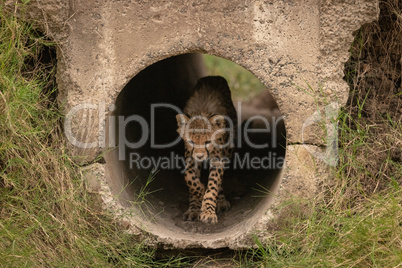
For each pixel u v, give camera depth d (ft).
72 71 35.27
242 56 34.32
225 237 34.68
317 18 34.22
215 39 34.27
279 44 34.22
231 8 33.99
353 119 38.70
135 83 47.50
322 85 34.27
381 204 33.06
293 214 34.01
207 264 35.45
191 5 34.14
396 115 39.34
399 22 38.70
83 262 32.35
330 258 30.78
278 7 34.06
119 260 33.71
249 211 41.37
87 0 34.73
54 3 34.27
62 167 34.37
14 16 34.68
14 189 34.32
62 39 35.22
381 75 39.81
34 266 30.83
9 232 30.68
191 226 40.06
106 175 35.14
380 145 38.29
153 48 34.73
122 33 34.81
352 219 32.19
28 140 34.60
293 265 31.14
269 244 33.83
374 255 29.99
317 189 34.27
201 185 43.80
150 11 34.50
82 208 34.09
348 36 34.14
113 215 34.35
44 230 31.78
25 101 34.73
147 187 45.14
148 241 34.55
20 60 35.73
